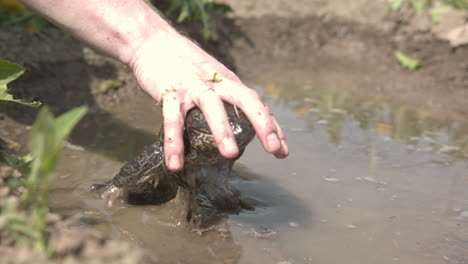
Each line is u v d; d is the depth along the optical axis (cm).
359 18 211
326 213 138
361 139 158
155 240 130
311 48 209
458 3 201
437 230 135
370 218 137
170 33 135
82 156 147
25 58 161
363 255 130
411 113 170
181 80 129
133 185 134
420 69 195
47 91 160
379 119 167
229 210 137
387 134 161
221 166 134
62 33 170
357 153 154
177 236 131
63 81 163
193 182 132
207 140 126
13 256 109
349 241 133
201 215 134
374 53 204
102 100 164
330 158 152
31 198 112
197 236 132
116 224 132
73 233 113
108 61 170
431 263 129
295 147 154
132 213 135
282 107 169
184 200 133
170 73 130
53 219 115
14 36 165
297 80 185
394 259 130
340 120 165
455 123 167
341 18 212
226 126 123
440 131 163
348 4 214
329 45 210
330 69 196
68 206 134
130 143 152
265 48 205
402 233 135
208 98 125
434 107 174
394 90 180
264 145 124
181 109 127
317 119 165
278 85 180
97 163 146
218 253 129
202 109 125
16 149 144
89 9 133
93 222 132
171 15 193
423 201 142
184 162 130
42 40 167
